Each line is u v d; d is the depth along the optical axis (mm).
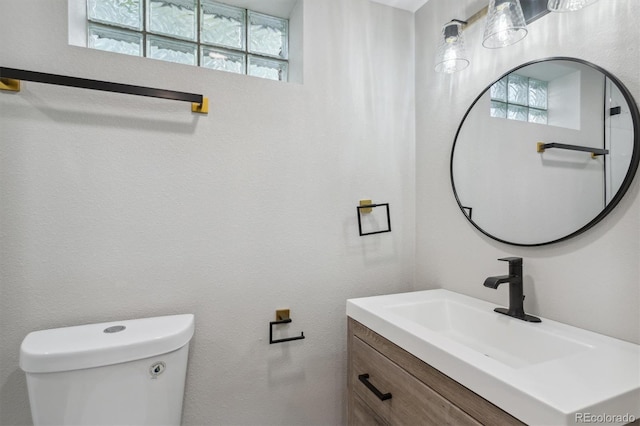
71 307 1136
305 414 1477
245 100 1373
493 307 1219
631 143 863
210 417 1314
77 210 1143
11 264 1074
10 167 1074
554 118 1053
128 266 1202
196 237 1292
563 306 1035
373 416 1133
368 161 1614
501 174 1234
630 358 783
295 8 1574
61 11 1131
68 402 949
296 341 1459
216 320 1322
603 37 938
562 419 564
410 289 1708
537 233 1101
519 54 1184
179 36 1482
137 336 1041
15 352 1079
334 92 1540
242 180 1364
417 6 1688
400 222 1687
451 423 799
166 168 1252
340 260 1549
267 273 1406
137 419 1019
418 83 1697
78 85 1063
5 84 1052
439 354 834
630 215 875
